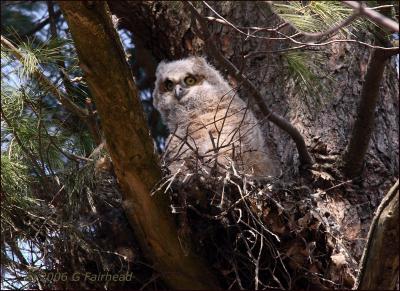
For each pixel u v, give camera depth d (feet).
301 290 28.30
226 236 28.22
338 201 31.35
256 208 27.81
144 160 25.88
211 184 27.84
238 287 28.53
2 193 27.99
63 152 28.35
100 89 24.18
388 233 23.08
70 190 28.96
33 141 29.04
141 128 25.31
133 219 27.35
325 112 34.63
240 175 28.32
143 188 26.45
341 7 26.96
